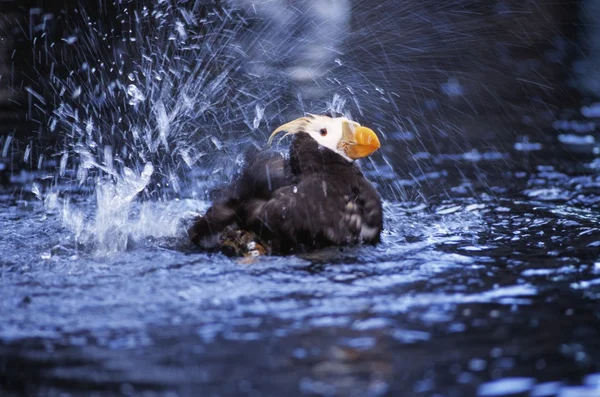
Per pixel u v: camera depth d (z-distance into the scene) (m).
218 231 8.23
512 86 19.66
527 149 14.15
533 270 7.28
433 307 6.20
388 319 5.91
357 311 6.11
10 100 16.94
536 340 5.46
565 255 7.84
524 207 10.28
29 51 18.58
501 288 6.71
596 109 17.73
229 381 4.86
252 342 5.47
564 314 6.00
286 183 8.37
